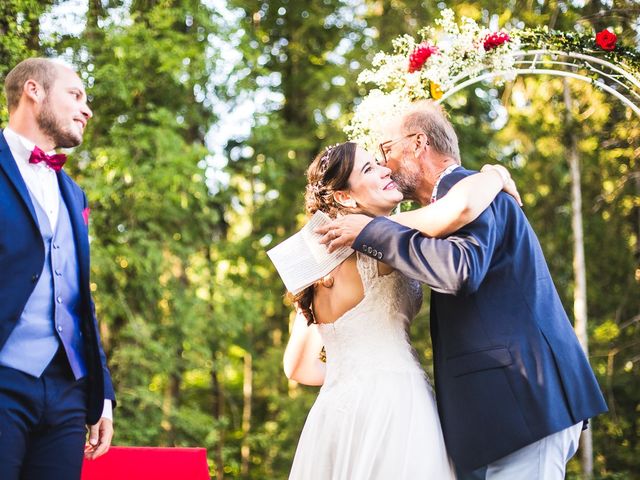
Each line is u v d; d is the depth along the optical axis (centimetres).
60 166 271
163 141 786
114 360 819
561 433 256
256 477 1196
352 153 282
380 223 258
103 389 271
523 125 982
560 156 991
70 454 260
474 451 255
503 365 254
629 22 680
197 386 1257
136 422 812
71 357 265
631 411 983
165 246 862
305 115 1123
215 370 927
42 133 268
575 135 898
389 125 287
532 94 948
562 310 268
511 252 262
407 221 261
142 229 860
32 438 258
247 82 892
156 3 823
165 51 791
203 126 921
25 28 541
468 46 355
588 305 1030
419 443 260
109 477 298
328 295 280
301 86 1101
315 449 273
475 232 252
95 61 768
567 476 925
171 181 809
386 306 274
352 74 1038
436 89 348
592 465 929
